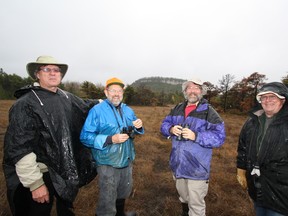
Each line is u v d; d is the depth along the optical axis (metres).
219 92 33.53
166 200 3.58
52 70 2.09
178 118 2.87
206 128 2.66
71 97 2.43
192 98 2.75
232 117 22.91
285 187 1.85
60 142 2.05
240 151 2.36
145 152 6.56
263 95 1.94
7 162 1.84
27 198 2.11
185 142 2.68
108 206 2.42
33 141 1.96
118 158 2.40
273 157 1.88
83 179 2.50
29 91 2.06
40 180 1.96
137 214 3.18
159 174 4.81
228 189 4.05
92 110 2.39
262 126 2.07
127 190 2.67
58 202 2.45
